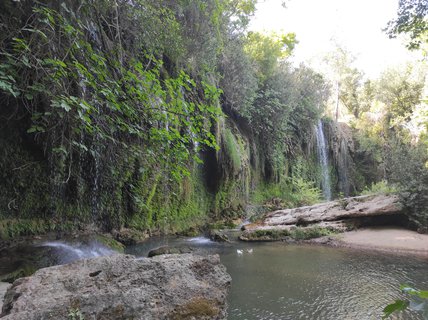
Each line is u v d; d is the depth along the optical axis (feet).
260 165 47.34
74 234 21.11
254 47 46.11
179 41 23.12
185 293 9.30
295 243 28.19
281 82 47.16
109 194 24.04
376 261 20.86
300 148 56.65
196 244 26.68
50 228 20.20
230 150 36.29
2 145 18.31
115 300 8.25
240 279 16.60
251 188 44.42
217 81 35.91
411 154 33.94
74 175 21.38
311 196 50.62
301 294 14.34
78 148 18.53
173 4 22.56
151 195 27.30
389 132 68.23
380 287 15.40
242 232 31.32
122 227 25.17
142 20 18.72
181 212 31.91
